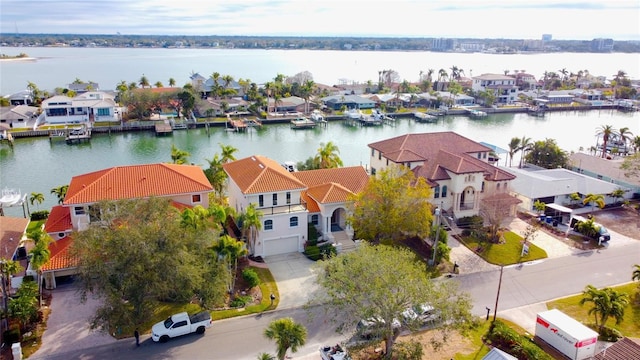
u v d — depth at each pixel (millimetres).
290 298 45344
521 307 44594
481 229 59156
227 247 43500
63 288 45938
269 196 54344
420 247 55344
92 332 39312
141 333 39469
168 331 38312
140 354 36750
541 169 84562
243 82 195875
